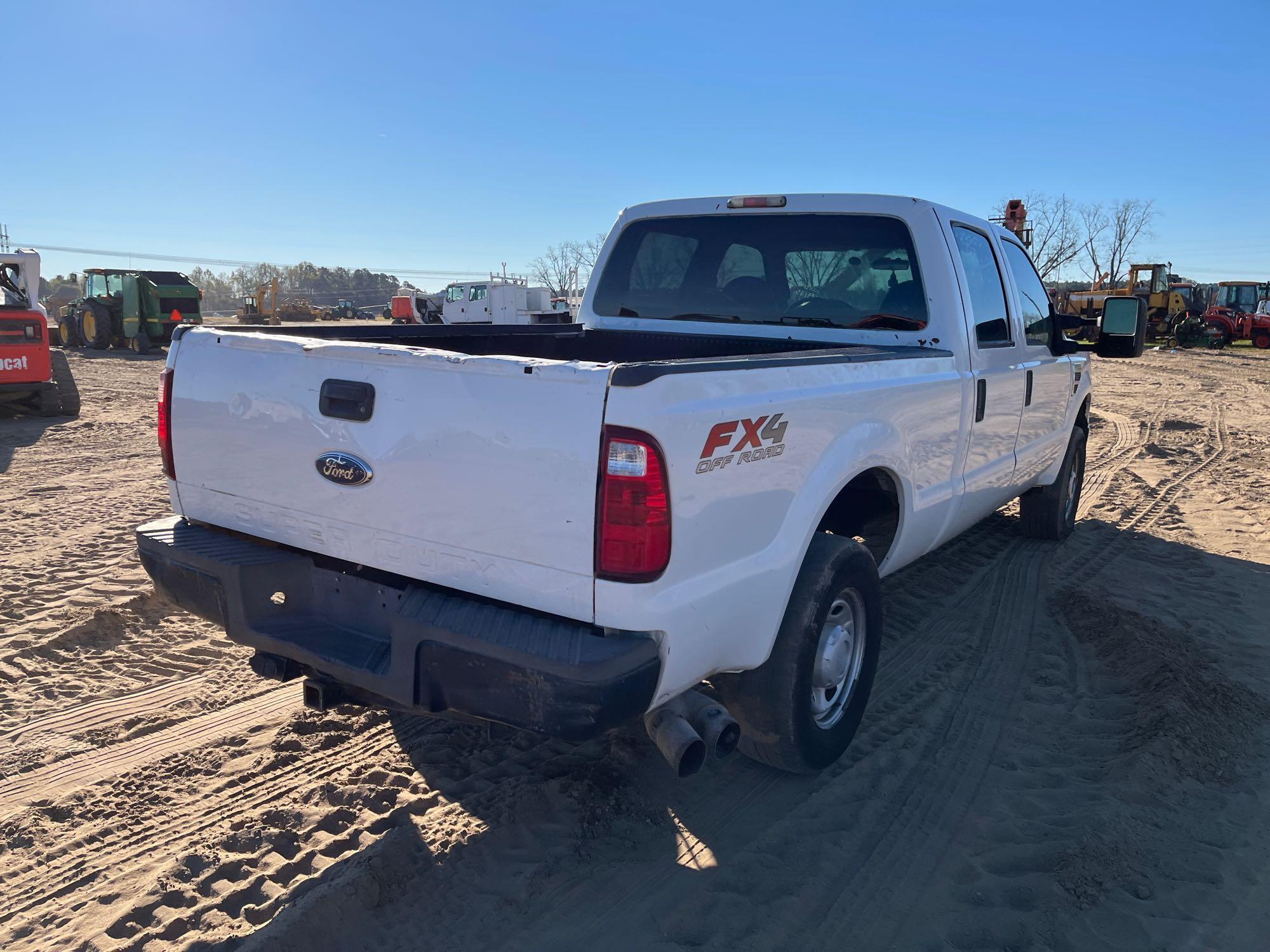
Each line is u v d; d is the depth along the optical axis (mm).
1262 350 32625
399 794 3174
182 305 25125
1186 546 6262
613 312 4844
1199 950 2443
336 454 2721
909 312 4035
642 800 3178
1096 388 18641
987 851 2908
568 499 2334
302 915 2498
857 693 3416
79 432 11156
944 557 5945
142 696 3930
